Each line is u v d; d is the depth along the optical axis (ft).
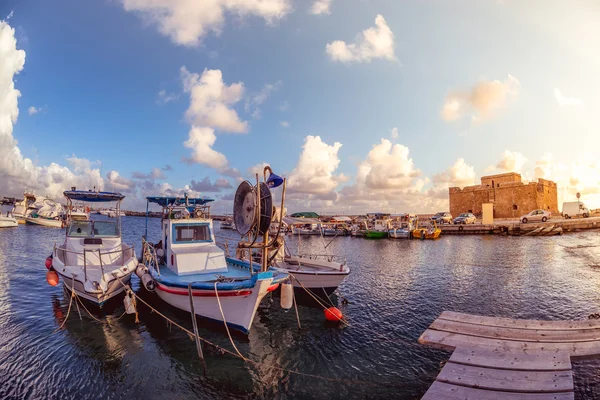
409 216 190.39
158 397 25.86
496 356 27.25
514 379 23.91
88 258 49.14
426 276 72.43
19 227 192.13
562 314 45.73
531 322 34.17
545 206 228.22
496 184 240.73
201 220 48.24
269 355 33.09
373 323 42.52
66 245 52.21
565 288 59.67
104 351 33.19
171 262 44.91
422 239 159.02
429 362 31.60
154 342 35.24
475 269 79.41
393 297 55.31
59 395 25.80
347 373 29.71
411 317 44.93
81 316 42.55
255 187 35.50
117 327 39.09
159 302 47.03
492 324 33.91
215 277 40.52
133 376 28.76
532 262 87.51
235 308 35.29
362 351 34.14
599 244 122.01
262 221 34.99
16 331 37.96
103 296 40.98
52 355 32.27
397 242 150.61
